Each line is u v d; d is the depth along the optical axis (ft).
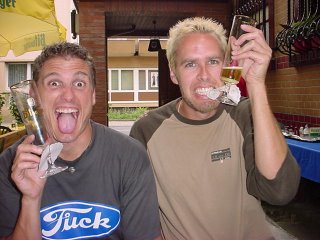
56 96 2.53
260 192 2.76
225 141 3.00
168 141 3.07
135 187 2.68
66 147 2.59
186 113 3.09
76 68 2.53
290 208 7.86
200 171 2.97
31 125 2.32
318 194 7.95
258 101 2.59
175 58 2.99
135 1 11.49
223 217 2.94
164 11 11.62
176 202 3.00
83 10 11.37
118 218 2.70
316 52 7.52
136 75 39.73
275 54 9.63
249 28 2.51
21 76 29.73
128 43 34.55
